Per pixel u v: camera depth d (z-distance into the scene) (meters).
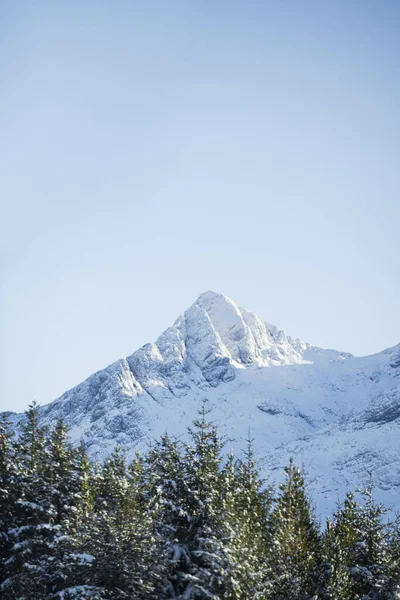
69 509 58.41
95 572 54.34
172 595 57.12
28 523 56.25
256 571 57.50
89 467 63.34
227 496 59.59
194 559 58.25
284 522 64.75
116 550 54.16
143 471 64.19
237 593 53.75
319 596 62.59
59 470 60.31
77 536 54.59
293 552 62.66
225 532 56.94
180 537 60.16
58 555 54.16
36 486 57.31
